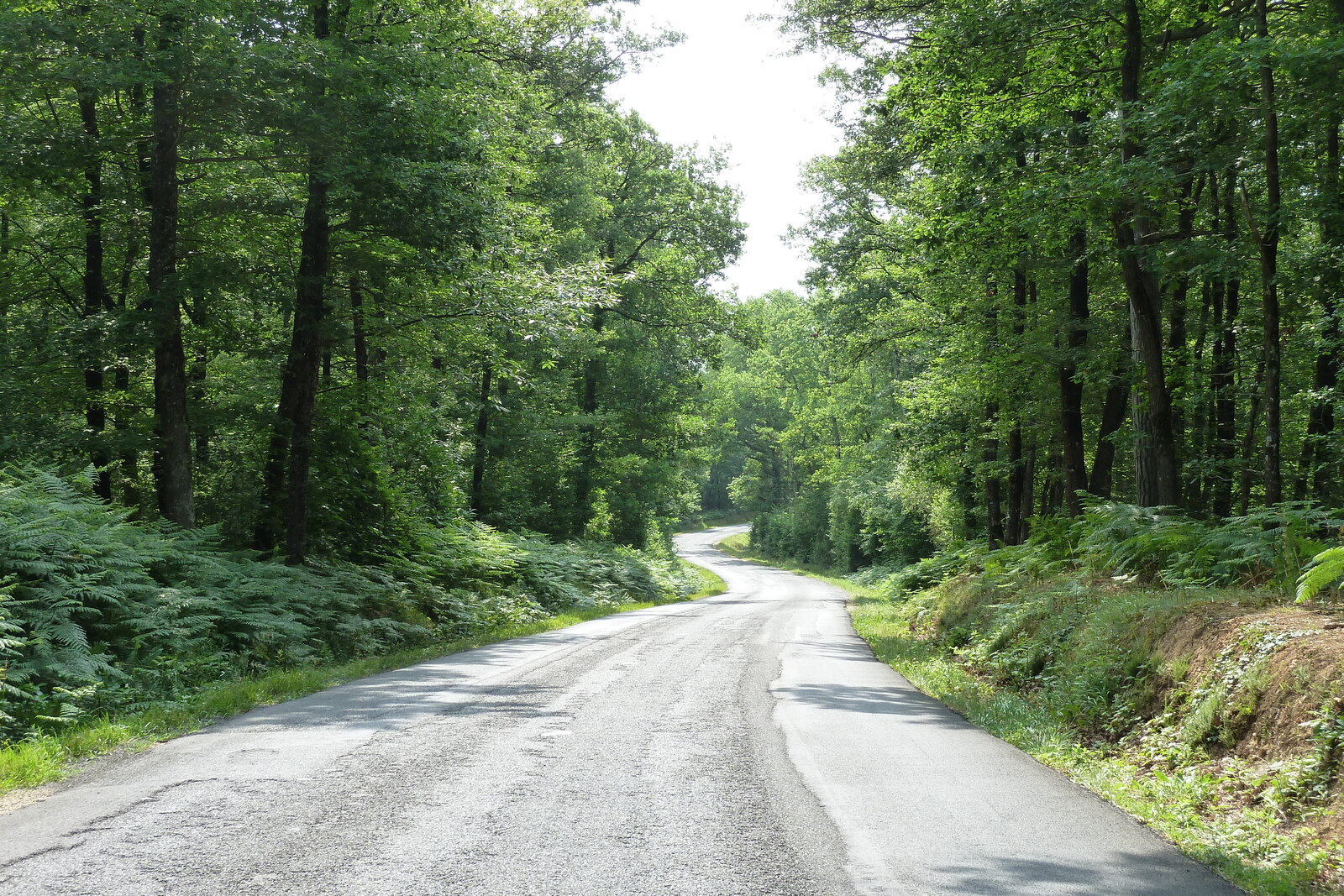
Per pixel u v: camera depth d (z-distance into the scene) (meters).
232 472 19.39
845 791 6.07
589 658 13.67
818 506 72.69
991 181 15.49
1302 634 6.93
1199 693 7.39
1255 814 5.69
